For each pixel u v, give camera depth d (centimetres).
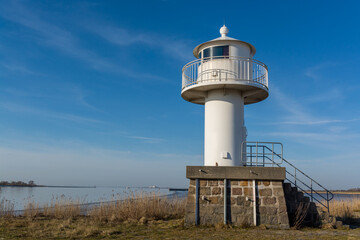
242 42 1430
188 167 1272
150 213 1578
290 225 1271
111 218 1481
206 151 1402
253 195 1233
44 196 4781
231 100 1399
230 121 1379
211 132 1392
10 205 1750
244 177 1243
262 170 1241
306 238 1027
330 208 1866
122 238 1016
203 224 1237
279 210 1216
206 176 1258
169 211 1711
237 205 1235
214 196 1250
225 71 1369
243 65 1393
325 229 1243
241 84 1342
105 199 1961
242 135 1395
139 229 1204
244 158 1366
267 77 1444
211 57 1400
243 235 1056
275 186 1237
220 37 1469
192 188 1270
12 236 1041
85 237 1037
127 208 1567
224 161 1345
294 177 1359
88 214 1720
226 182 1253
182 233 1095
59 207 1691
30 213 1688
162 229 1197
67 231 1122
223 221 1227
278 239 998
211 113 1410
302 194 1346
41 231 1140
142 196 1700
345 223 1566
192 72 1430
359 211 2088
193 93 1475
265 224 1209
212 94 1423
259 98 1555
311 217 1319
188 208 1253
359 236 1087
